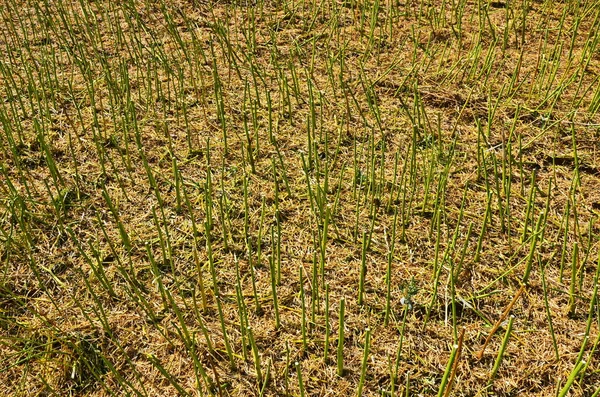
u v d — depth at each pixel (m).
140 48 3.61
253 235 2.53
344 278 2.33
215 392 1.96
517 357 2.03
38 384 1.99
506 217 2.57
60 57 3.76
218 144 3.03
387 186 2.75
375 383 1.98
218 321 2.18
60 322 2.18
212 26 3.90
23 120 3.17
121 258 2.42
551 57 3.67
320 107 3.13
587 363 1.89
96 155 2.96
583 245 2.43
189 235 2.53
